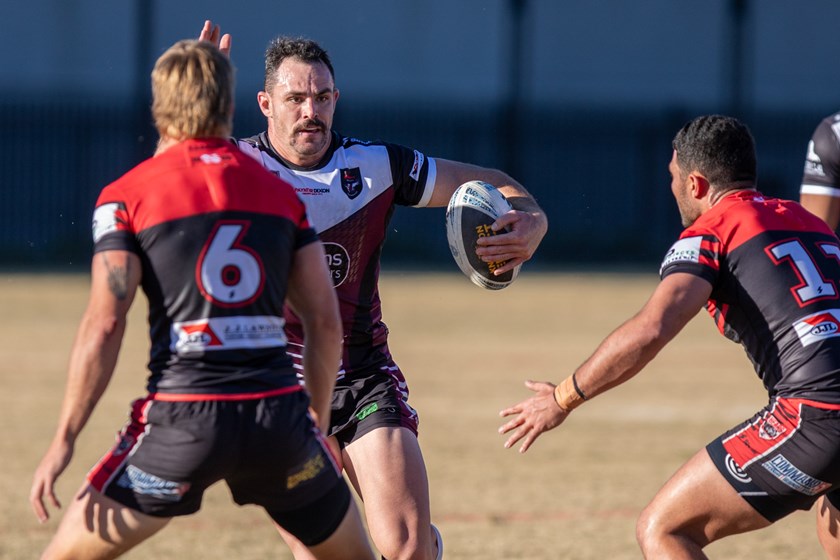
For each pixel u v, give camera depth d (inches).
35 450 1234.6
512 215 732.7
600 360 615.5
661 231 4050.2
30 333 2111.2
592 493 1088.8
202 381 524.4
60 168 3695.9
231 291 529.0
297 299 565.6
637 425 1424.7
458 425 1408.7
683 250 629.0
